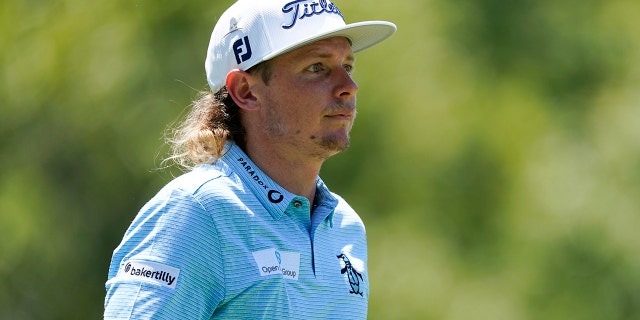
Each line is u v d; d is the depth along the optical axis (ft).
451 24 107.96
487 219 104.06
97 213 112.57
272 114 38.17
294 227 37.11
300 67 37.96
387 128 105.70
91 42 113.09
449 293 100.89
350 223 40.42
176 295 34.60
